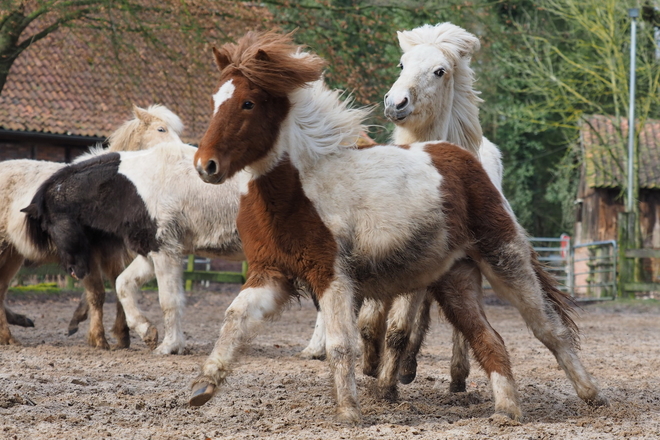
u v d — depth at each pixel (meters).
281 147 5.57
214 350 5.41
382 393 6.70
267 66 5.43
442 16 24.62
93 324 10.33
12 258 10.68
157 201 9.85
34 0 19.20
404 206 5.75
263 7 23.56
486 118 38.59
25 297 18.73
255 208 5.66
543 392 7.49
